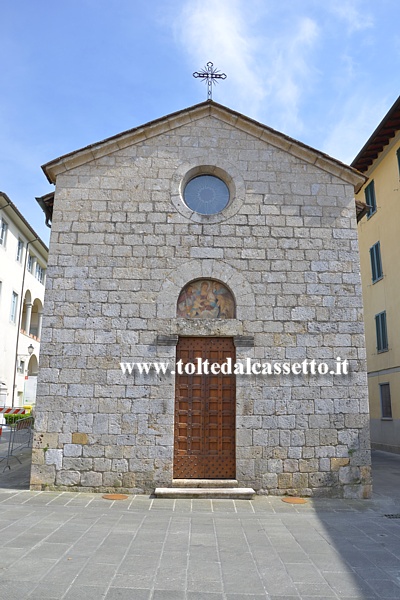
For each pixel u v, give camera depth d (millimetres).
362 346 10555
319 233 11047
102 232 10836
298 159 11430
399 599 4996
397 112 18250
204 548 6535
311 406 10242
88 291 10539
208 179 11555
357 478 10039
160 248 10805
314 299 10711
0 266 28875
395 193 19859
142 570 5629
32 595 4812
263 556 6262
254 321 10539
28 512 8188
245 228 10984
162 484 9836
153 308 10516
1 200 28047
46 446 9945
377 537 7234
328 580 5473
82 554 6113
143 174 11188
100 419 10031
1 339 29125
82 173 11133
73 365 10219
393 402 19812
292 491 9914
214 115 11578
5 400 29016
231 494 9594
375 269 21672
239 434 10070
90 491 9781
